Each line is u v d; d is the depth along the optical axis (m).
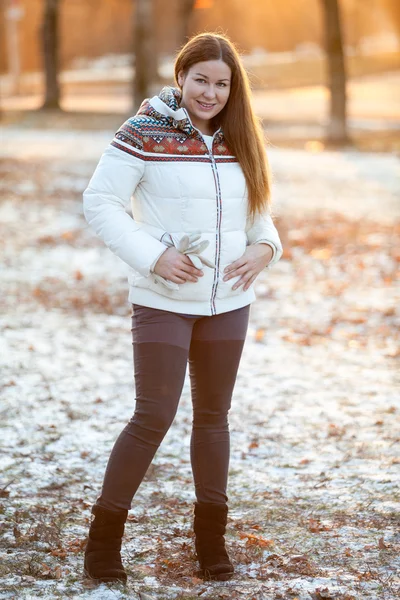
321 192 21.36
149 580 4.00
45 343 9.00
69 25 88.06
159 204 3.89
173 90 3.98
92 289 11.65
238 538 4.58
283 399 7.36
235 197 3.96
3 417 6.68
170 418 3.93
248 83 4.02
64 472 5.61
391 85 60.84
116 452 3.94
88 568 3.96
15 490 5.25
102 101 57.78
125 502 3.95
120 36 87.06
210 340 4.02
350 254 14.27
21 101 59.53
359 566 4.21
